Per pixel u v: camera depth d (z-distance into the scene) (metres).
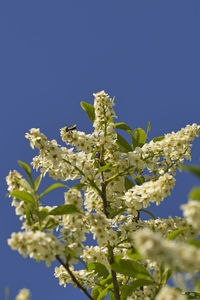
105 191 5.54
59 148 5.16
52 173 5.52
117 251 5.40
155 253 2.27
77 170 5.42
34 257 3.59
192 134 5.55
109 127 5.72
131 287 4.50
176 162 5.80
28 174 4.07
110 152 5.74
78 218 4.27
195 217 2.62
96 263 5.32
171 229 5.04
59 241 3.78
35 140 5.03
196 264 2.32
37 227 3.96
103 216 4.52
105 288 5.12
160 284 3.84
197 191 2.25
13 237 3.59
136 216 5.50
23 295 2.62
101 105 5.71
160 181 4.90
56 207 3.98
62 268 5.20
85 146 5.57
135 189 5.08
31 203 4.06
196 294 3.78
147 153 5.65
